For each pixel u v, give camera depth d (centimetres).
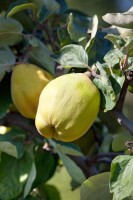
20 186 86
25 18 96
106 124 100
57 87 74
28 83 83
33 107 83
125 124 75
